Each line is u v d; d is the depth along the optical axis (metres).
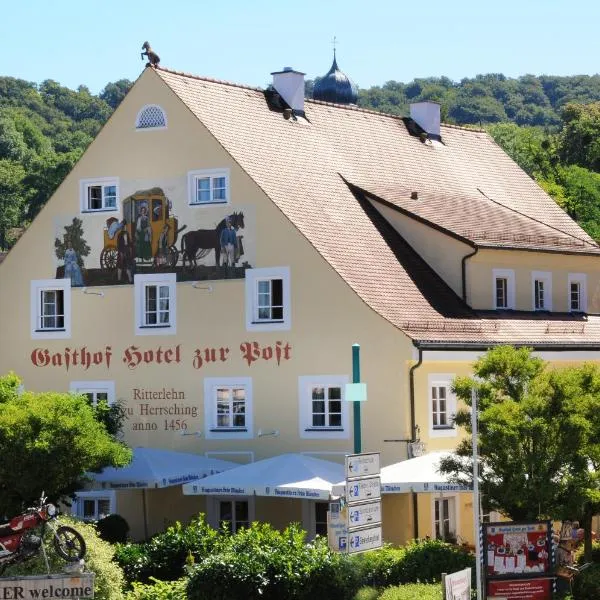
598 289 60.19
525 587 32.97
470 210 57.34
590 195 99.94
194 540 39.69
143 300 52.81
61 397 44.34
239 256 50.72
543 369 37.88
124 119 53.03
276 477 44.69
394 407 47.25
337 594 35.16
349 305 48.34
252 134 53.09
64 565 30.47
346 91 73.06
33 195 142.25
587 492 35.62
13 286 55.31
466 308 52.56
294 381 49.53
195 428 51.56
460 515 48.19
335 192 53.88
